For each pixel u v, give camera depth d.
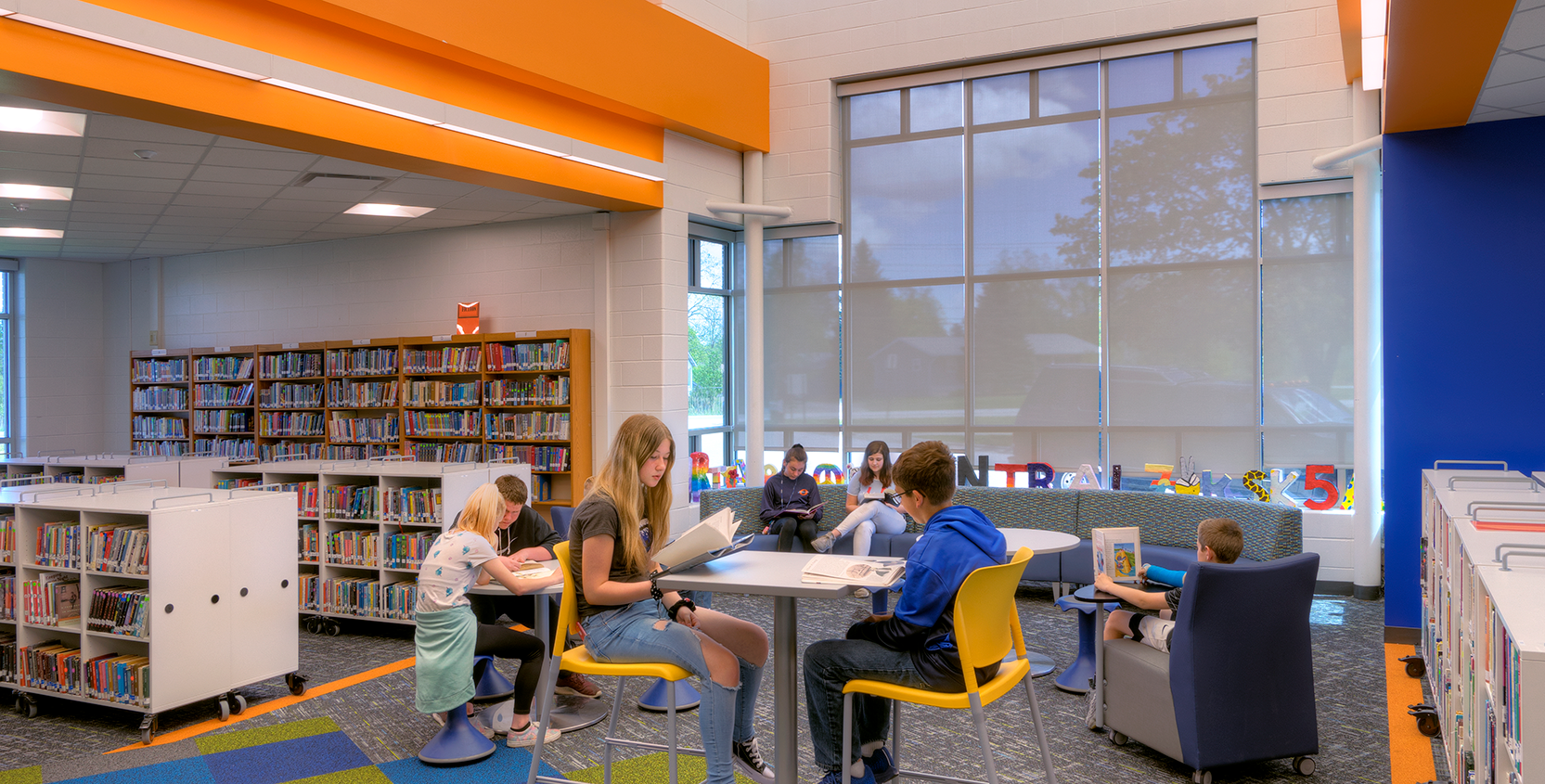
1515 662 1.79
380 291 9.09
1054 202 7.99
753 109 8.53
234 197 7.05
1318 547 6.95
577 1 6.54
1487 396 4.96
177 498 4.52
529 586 3.83
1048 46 7.80
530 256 8.35
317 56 5.10
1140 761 3.71
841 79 8.58
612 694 4.59
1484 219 4.94
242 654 4.41
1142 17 7.46
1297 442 7.15
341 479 6.05
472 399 8.18
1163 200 7.59
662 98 7.36
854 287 8.73
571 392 7.79
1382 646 5.34
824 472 8.84
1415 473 5.12
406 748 3.91
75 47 4.20
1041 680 4.78
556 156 6.70
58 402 10.49
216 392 9.59
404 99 5.55
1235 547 3.76
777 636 2.79
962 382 8.32
